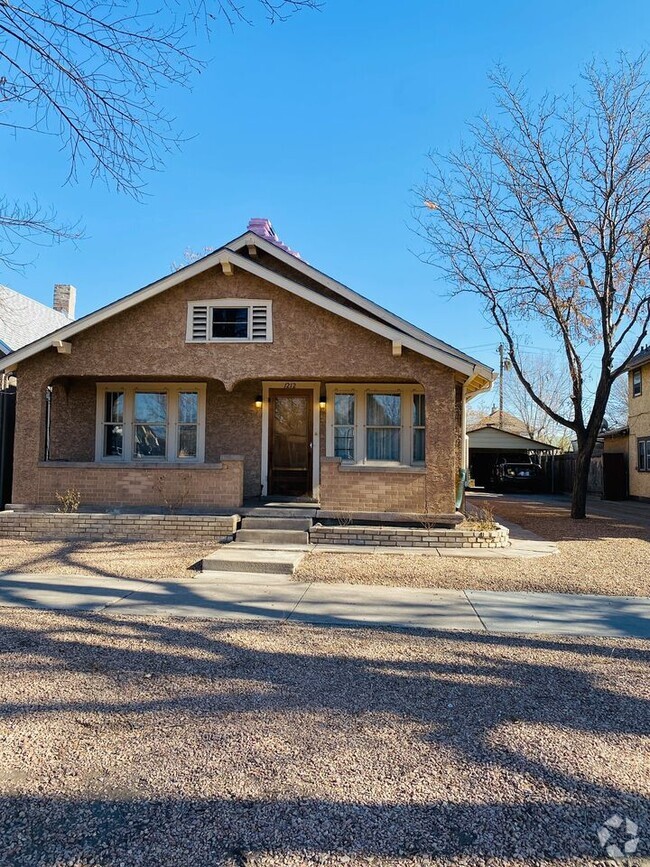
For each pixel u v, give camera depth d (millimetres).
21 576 7707
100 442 12273
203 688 4191
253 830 2623
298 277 12156
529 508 18188
